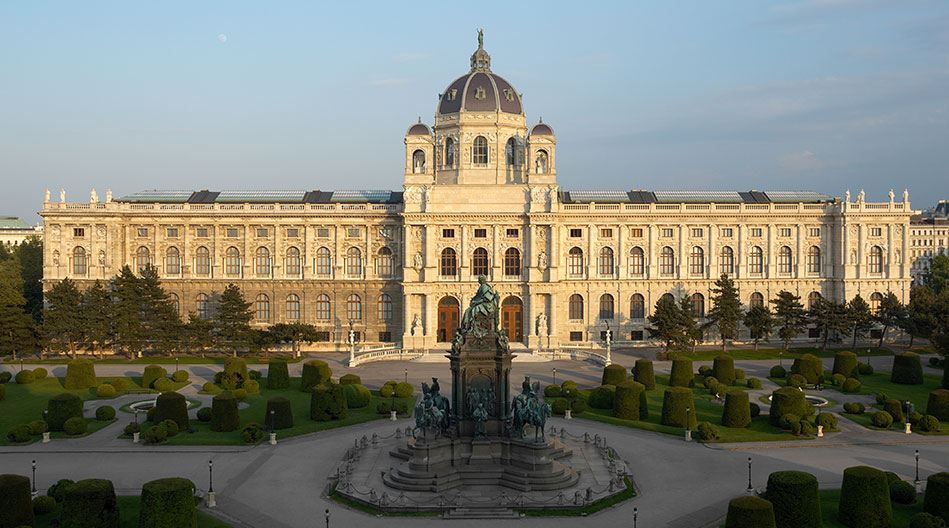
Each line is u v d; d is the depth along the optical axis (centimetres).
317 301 15162
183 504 5628
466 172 15462
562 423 9156
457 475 6831
